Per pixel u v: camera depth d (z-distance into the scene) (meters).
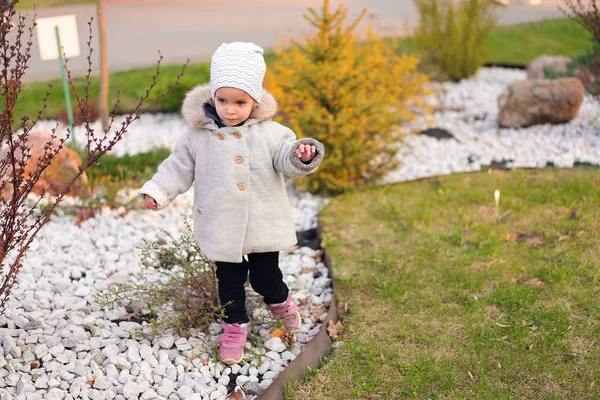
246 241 2.96
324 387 2.96
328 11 5.36
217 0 17.47
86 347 3.24
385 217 4.70
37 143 4.98
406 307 3.57
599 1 11.15
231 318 3.16
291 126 5.83
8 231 2.95
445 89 8.48
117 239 4.50
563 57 7.88
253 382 3.01
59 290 3.82
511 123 6.72
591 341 3.16
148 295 3.62
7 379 2.96
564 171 5.32
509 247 4.14
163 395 2.94
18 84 2.79
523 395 2.85
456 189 5.08
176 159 2.98
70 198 4.92
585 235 4.21
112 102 8.15
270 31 13.08
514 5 14.60
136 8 16.28
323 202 5.18
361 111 5.30
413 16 14.01
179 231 4.53
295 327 3.38
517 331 3.27
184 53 11.39
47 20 6.39
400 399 2.88
